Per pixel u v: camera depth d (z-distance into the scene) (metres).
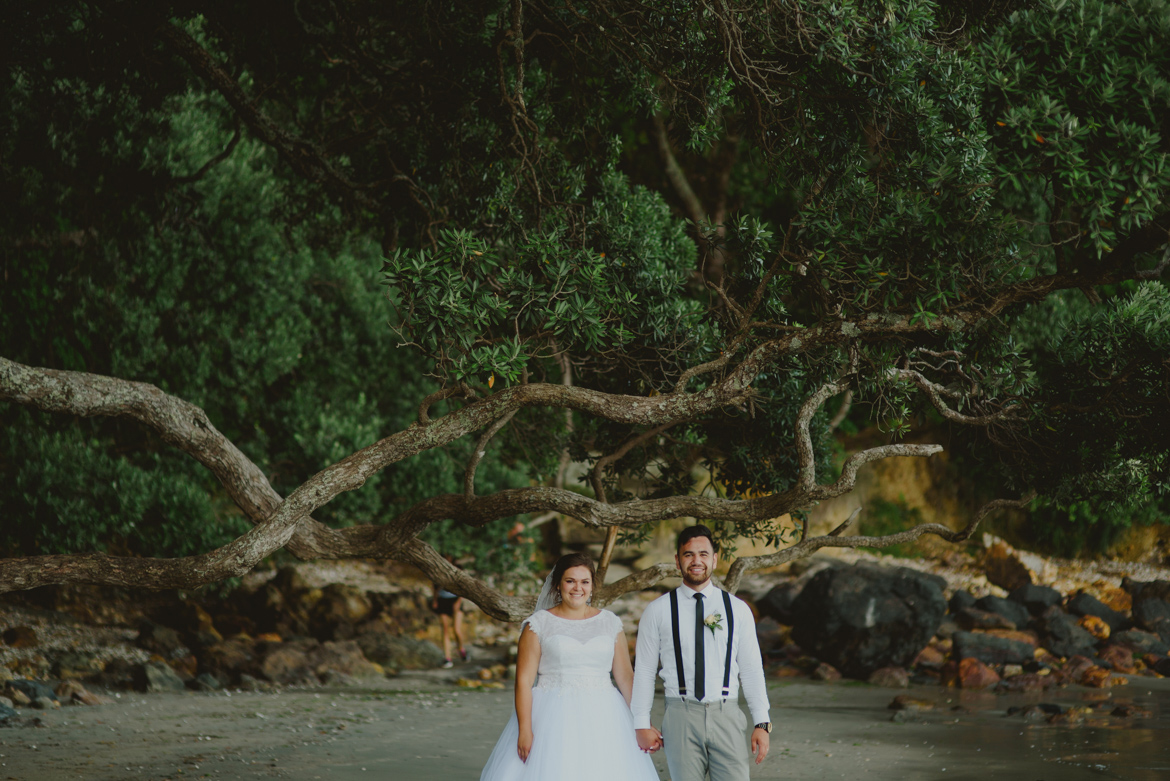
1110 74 4.80
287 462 15.98
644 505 6.63
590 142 9.10
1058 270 5.61
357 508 15.00
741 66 6.66
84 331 14.17
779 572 19.59
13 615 13.38
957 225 5.34
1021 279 5.97
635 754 4.77
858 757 7.89
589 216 8.38
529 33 8.80
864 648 12.89
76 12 10.27
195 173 12.88
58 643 12.45
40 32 10.16
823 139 6.25
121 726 8.73
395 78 9.57
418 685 12.00
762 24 6.44
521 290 6.14
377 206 10.00
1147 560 21.28
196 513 13.55
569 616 4.91
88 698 9.94
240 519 14.50
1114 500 7.41
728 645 4.71
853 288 5.83
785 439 8.20
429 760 7.57
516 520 16.48
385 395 17.89
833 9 5.89
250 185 14.80
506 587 17.45
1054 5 5.06
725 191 20.77
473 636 15.56
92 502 13.15
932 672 13.01
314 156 9.69
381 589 18.41
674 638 4.73
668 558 19.61
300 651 12.52
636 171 20.91
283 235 15.60
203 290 15.44
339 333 17.61
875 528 21.00
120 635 13.32
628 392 8.28
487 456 16.70
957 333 6.61
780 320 7.21
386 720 9.33
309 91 11.51
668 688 4.72
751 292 7.29
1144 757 7.91
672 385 7.85
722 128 8.01
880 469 21.62
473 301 5.78
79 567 6.04
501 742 4.93
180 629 14.00
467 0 8.88
